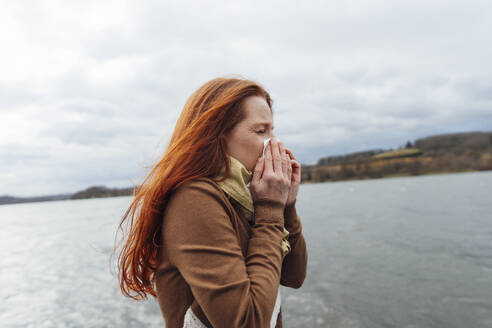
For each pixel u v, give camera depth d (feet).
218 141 3.20
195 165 3.10
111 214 168.76
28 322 24.49
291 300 26.48
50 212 288.92
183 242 2.76
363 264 37.17
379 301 25.62
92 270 39.65
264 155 3.35
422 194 184.24
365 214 94.94
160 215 3.15
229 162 3.19
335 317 22.81
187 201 2.88
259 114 3.38
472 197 145.18
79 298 29.14
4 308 27.73
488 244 45.80
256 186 3.28
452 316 22.58
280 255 3.07
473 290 27.30
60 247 62.34
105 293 29.96
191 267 2.66
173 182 3.01
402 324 21.57
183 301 2.97
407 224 70.59
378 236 56.49
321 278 32.37
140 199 3.32
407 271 33.78
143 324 22.79
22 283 35.99
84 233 83.61
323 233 62.75
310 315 23.32
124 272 3.45
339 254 43.16
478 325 20.99
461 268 34.14
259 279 2.77
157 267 3.18
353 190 287.89
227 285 2.55
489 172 561.02
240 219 3.24
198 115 3.40
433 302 25.09
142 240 3.15
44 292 31.60
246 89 3.40
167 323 3.08
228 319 2.48
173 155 3.19
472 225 65.21
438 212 92.53
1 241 85.46
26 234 100.37
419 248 45.11
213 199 2.93
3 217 241.76
